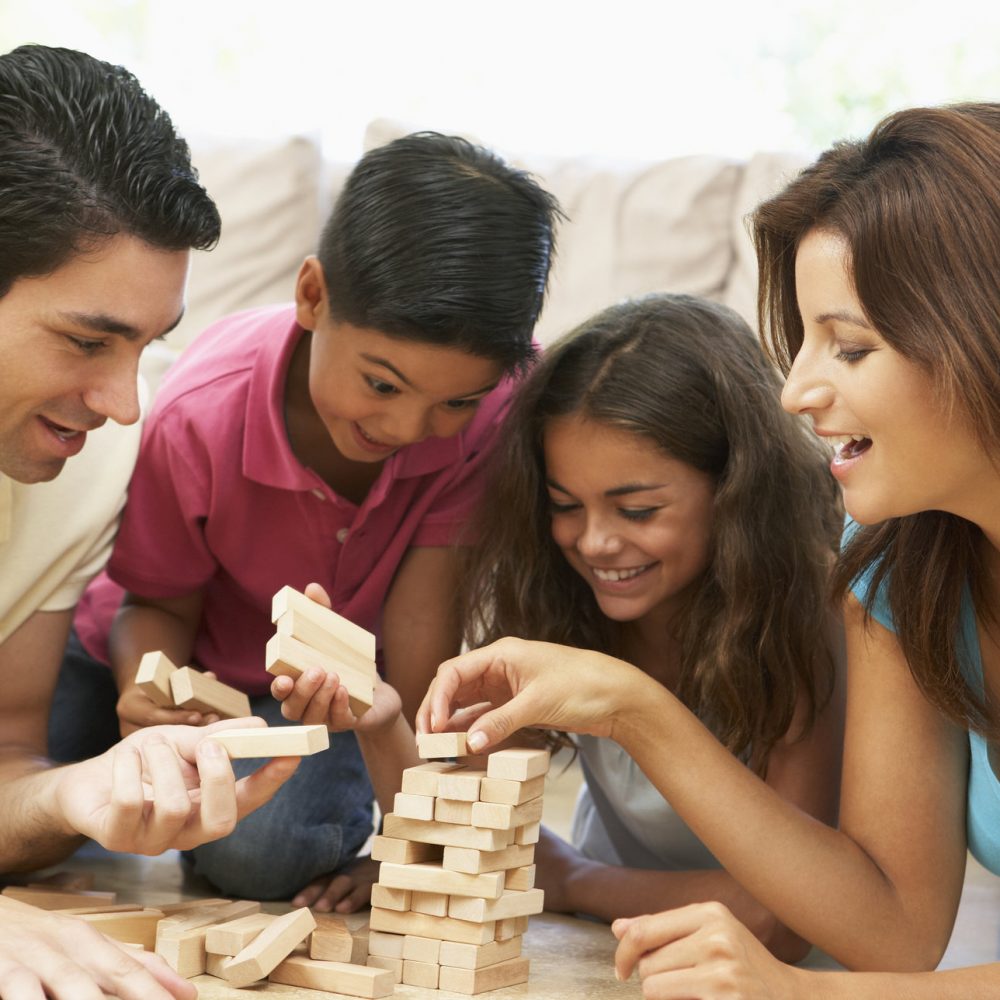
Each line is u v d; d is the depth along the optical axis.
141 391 1.70
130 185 1.22
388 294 1.43
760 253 1.25
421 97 3.82
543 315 2.77
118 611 1.82
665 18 3.77
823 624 1.56
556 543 1.63
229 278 2.77
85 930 1.09
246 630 1.81
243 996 1.20
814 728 1.55
